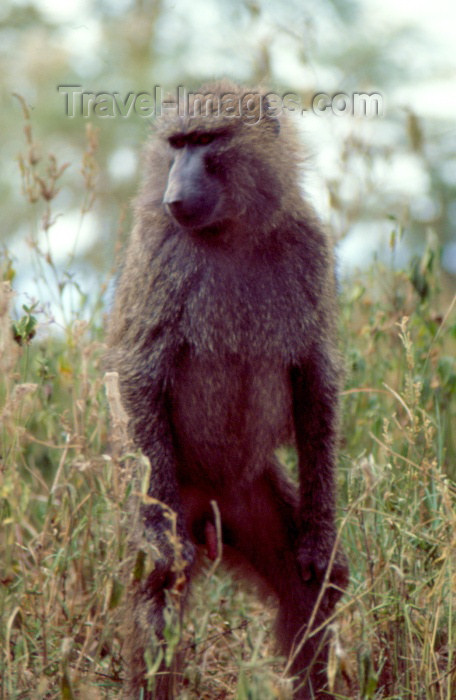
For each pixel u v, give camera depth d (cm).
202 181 793
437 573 739
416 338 995
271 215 801
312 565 785
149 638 719
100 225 2075
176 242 802
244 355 791
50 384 887
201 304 786
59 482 822
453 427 1002
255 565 832
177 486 784
